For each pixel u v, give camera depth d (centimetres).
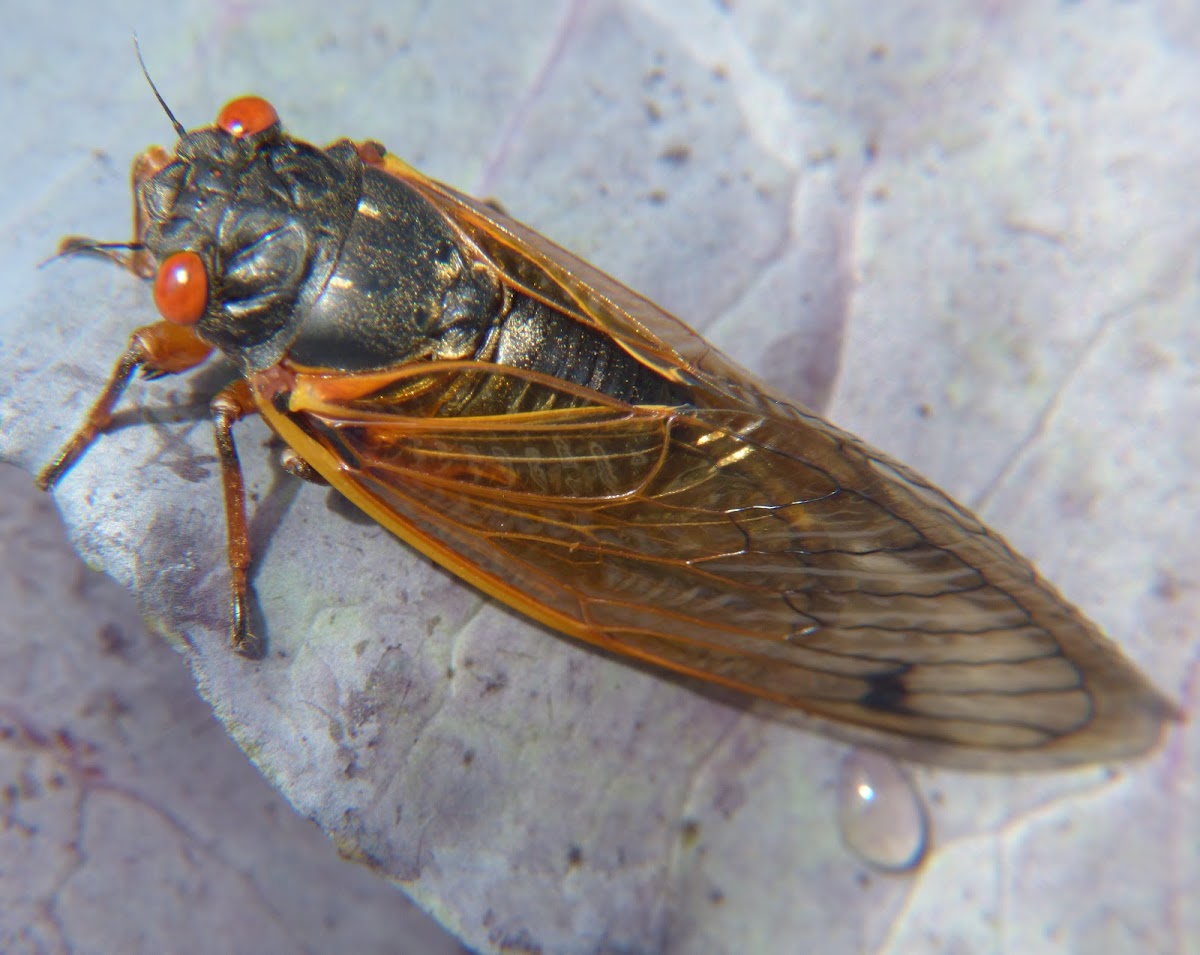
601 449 10
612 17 11
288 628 10
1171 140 11
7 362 10
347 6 11
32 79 11
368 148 10
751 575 10
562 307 10
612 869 10
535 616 10
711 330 11
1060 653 10
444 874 10
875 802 11
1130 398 11
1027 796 11
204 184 10
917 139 11
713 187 11
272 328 10
